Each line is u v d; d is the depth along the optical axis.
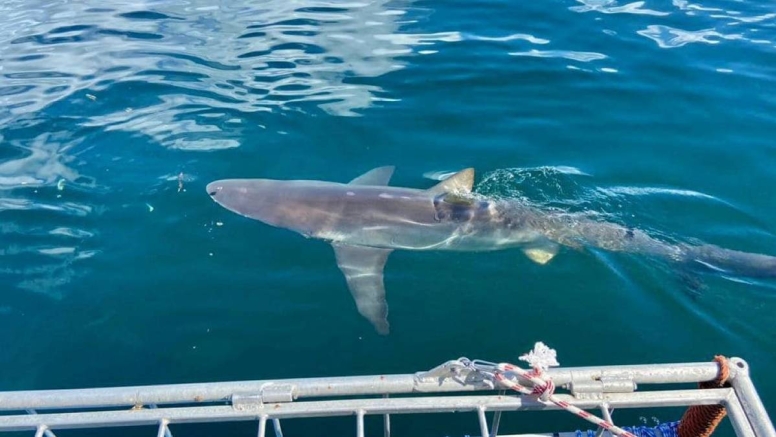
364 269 3.22
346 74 5.16
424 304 3.03
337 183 3.66
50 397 1.54
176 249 3.35
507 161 4.10
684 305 2.99
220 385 1.58
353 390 1.56
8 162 4.05
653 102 4.77
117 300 3.03
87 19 6.60
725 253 3.26
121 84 5.05
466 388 1.55
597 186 3.86
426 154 4.18
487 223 3.45
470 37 5.83
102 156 4.12
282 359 2.73
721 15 6.27
